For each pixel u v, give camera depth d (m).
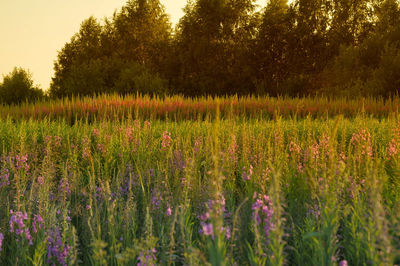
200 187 4.51
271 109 17.50
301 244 3.46
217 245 1.91
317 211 3.40
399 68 26.84
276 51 43.97
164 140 7.39
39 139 8.91
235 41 45.44
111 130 9.99
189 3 47.38
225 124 9.72
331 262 2.72
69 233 3.43
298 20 41.56
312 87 39.59
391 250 2.04
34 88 39.94
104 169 6.59
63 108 16.39
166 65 47.06
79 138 8.62
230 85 43.84
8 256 3.61
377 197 2.44
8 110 17.25
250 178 5.13
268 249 2.51
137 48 51.94
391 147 6.14
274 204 2.33
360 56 32.19
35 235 3.63
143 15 51.72
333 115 17.25
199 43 43.91
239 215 3.63
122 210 4.35
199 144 7.29
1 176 5.32
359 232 3.13
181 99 20.91
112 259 3.28
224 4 44.66
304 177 4.48
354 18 40.47
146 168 5.88
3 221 3.85
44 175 5.20
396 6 37.97
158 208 4.27
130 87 38.53
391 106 17.34
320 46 41.06
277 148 5.93
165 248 3.21
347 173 3.65
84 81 41.19
